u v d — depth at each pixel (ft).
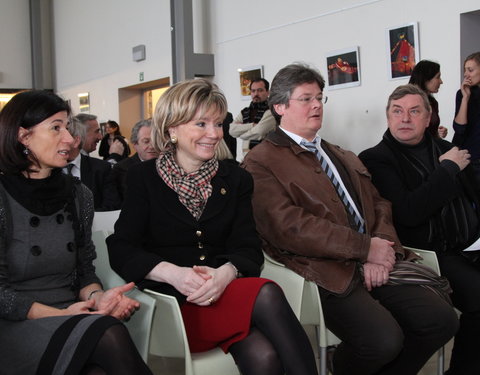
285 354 5.34
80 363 4.48
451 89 14.40
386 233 7.62
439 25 14.52
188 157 6.47
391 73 15.76
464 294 7.59
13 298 5.13
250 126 16.67
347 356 6.83
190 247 6.31
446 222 8.13
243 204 6.65
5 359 5.00
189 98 6.15
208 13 22.85
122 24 28.89
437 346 6.83
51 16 36.68
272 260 7.15
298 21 18.67
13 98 5.53
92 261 6.56
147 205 6.32
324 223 7.06
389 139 8.62
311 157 7.65
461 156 7.97
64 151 5.59
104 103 31.37
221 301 5.79
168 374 8.58
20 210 5.44
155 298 5.72
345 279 6.89
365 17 16.39
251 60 20.92
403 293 7.07
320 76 7.85
